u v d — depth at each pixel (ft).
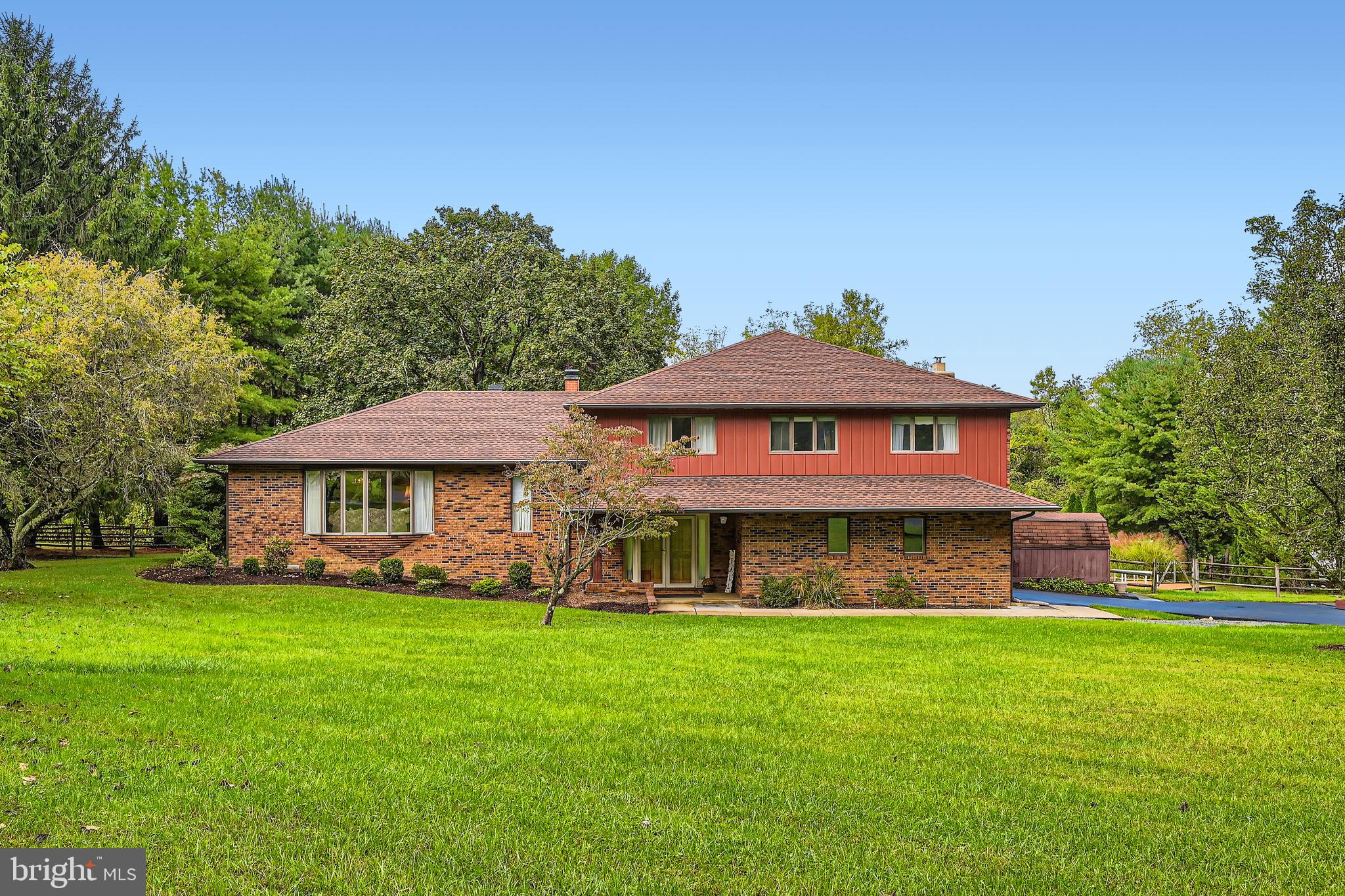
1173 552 138.10
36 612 65.77
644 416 99.71
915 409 100.53
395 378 138.00
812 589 91.56
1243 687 51.06
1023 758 36.22
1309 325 67.87
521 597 88.63
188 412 96.27
